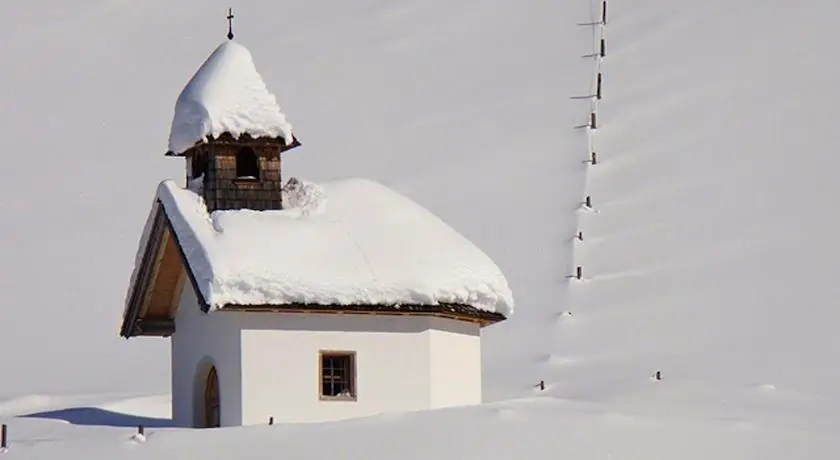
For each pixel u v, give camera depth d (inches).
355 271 5403.5
